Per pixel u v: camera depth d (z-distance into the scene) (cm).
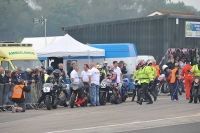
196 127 3178
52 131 3039
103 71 5084
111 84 4800
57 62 5969
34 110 4359
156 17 6844
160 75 5988
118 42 7344
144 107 4434
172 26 6788
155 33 6875
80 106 4666
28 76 4541
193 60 7000
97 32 7675
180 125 3275
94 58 6000
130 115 3838
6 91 4306
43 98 4438
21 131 3073
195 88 4725
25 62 5097
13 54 5069
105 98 4781
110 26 7481
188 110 4134
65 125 3319
